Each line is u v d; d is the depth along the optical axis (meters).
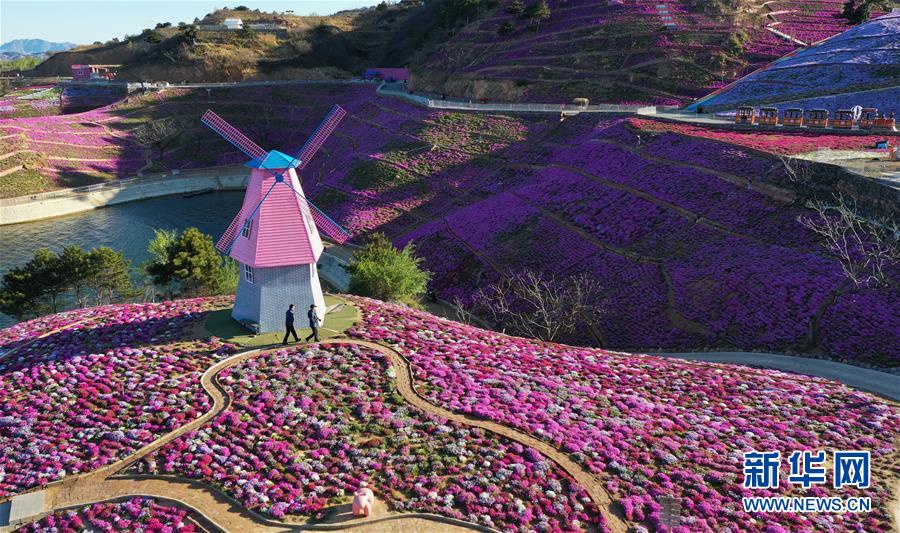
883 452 31.81
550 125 104.12
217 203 120.75
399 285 60.25
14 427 32.81
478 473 28.98
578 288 57.81
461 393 35.22
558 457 30.22
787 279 51.81
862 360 43.31
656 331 52.97
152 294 72.25
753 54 118.31
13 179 115.31
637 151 80.56
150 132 143.50
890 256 48.88
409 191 99.69
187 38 199.38
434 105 123.94
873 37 105.62
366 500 26.62
